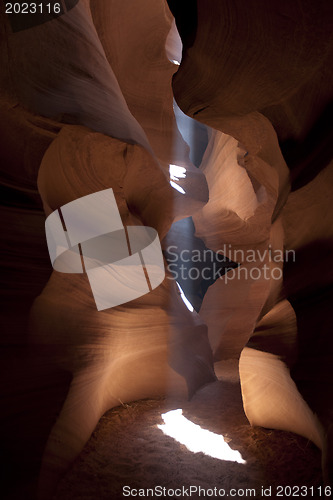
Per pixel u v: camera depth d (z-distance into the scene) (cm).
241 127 472
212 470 328
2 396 272
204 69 412
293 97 379
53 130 363
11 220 313
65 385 328
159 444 384
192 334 729
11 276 300
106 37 713
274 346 382
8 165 323
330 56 312
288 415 382
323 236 331
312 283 338
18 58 333
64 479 297
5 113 322
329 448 253
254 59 361
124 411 489
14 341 292
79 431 348
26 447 271
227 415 489
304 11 295
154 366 573
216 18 356
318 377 296
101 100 457
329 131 335
